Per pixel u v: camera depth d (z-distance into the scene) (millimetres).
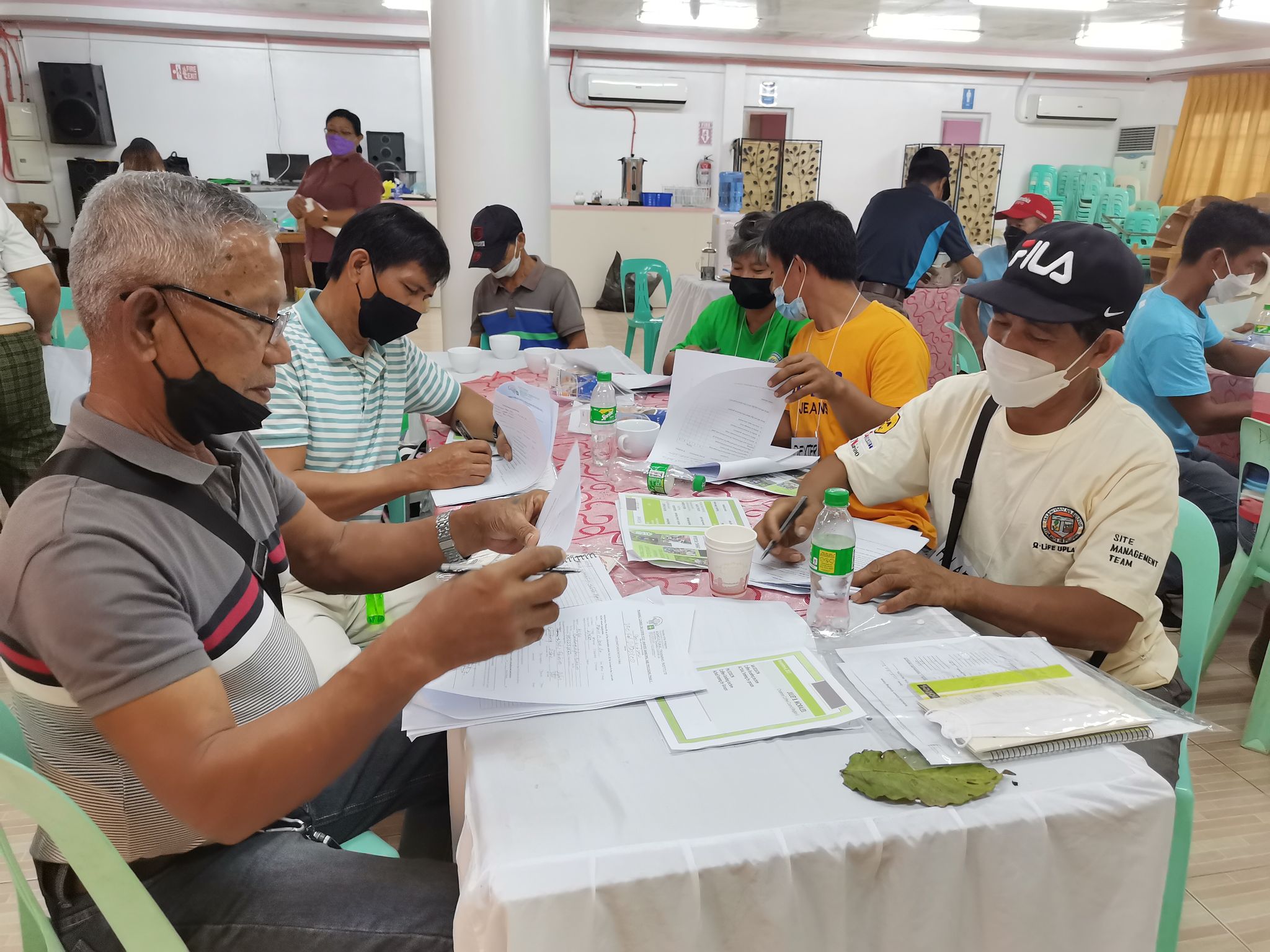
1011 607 1156
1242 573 2221
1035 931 797
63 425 2812
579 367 2680
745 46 9375
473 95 3656
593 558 1316
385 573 1252
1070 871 790
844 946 757
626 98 9289
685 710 906
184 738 734
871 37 9195
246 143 8812
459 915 695
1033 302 1151
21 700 797
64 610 719
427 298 1702
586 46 9055
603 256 8734
